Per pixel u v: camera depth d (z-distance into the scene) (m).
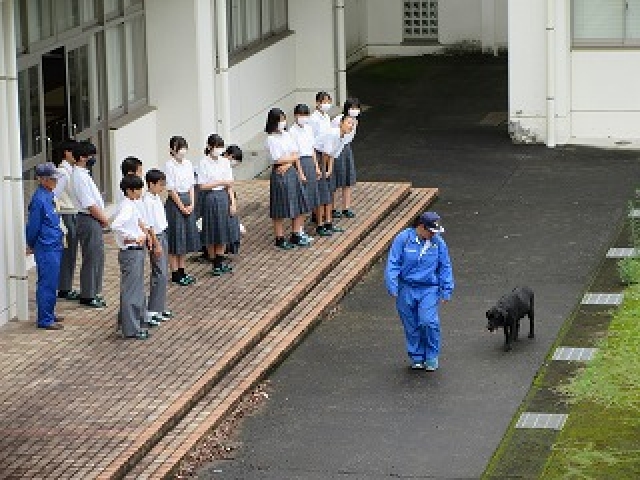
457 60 31.70
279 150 18.75
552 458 13.53
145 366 15.19
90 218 16.78
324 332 16.80
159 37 21.91
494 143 25.39
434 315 15.41
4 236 16.44
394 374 15.55
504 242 19.98
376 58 32.34
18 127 16.41
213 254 18.27
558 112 25.02
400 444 13.88
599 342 16.20
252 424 14.36
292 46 26.70
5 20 16.17
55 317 16.48
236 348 15.66
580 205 21.61
